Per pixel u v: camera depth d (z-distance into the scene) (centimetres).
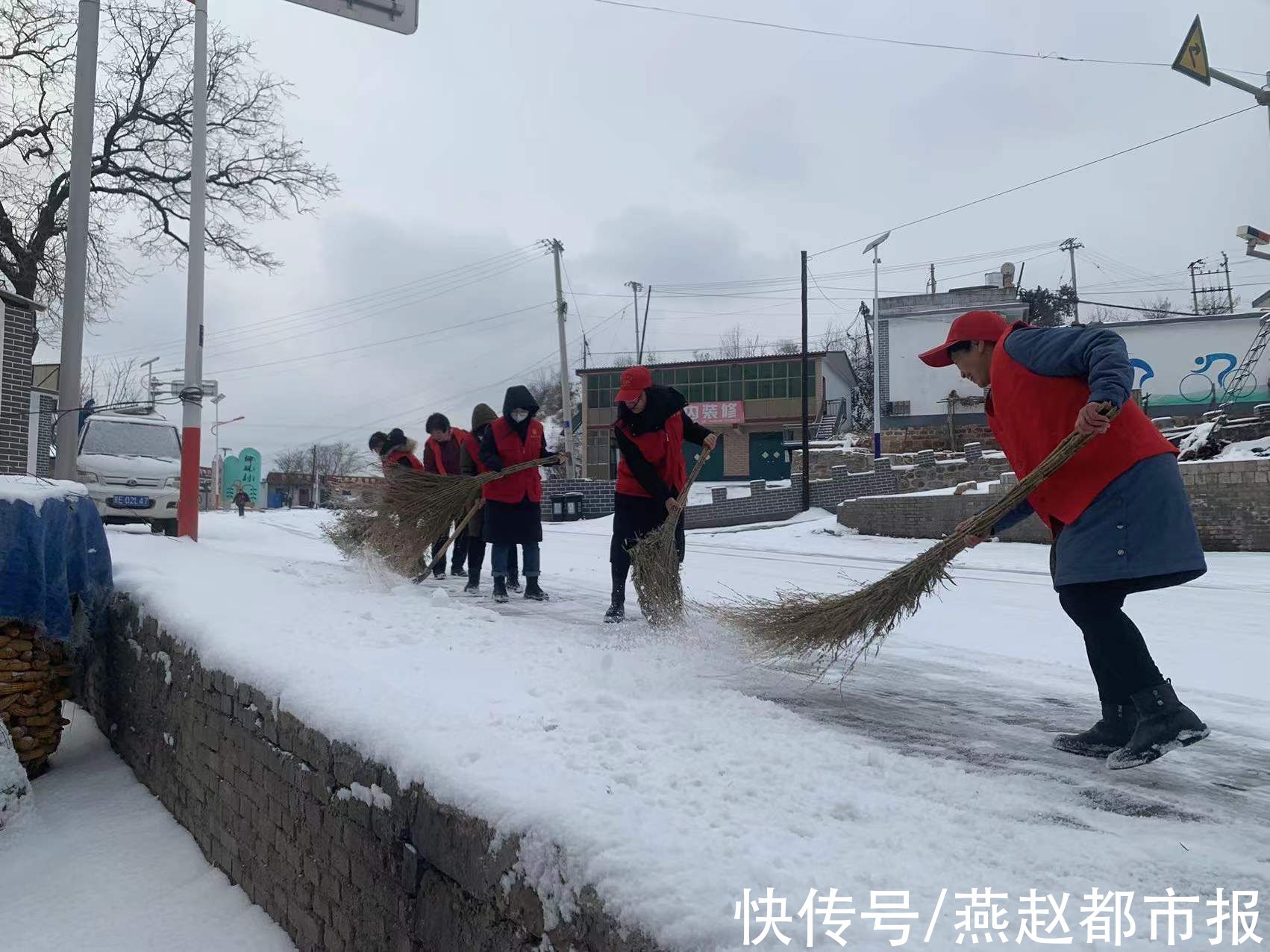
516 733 298
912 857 206
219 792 446
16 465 1397
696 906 170
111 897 433
